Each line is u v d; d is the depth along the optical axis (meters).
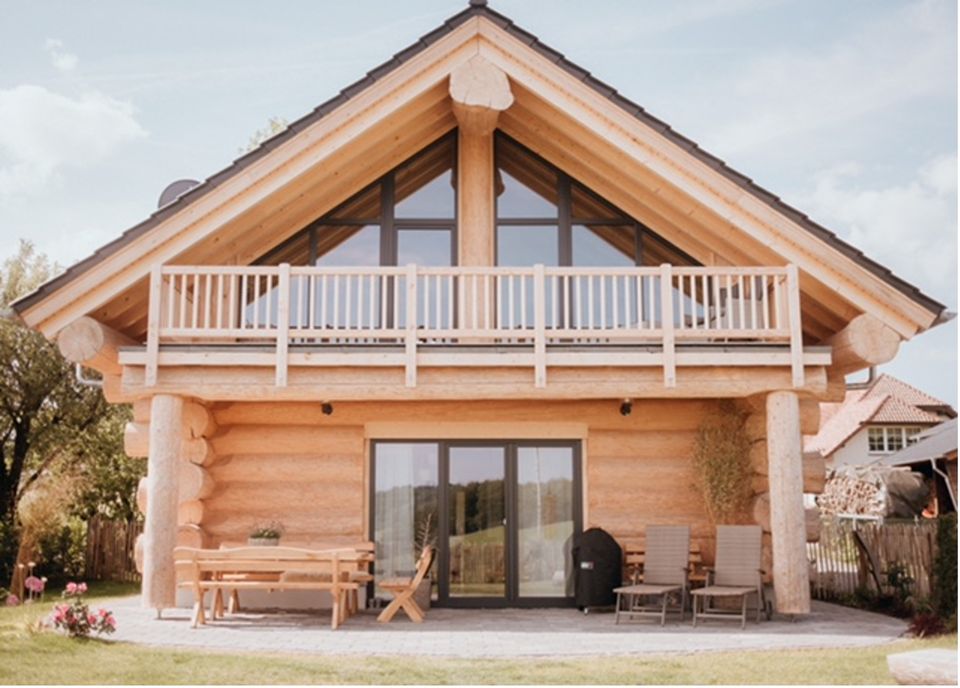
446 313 12.98
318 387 11.08
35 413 21.27
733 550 10.95
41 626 9.30
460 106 11.91
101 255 10.97
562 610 12.18
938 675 6.84
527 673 7.57
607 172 12.70
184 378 11.03
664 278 11.24
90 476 21.73
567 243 13.24
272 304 13.01
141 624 10.21
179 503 12.08
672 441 12.95
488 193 13.20
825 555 14.66
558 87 11.64
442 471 12.87
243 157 11.20
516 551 12.72
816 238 11.33
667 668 7.78
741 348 11.16
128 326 12.39
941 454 25.14
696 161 11.45
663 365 11.10
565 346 11.27
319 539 12.66
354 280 13.10
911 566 12.50
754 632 9.91
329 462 12.84
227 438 12.88
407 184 13.41
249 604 12.44
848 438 41.00
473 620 11.04
